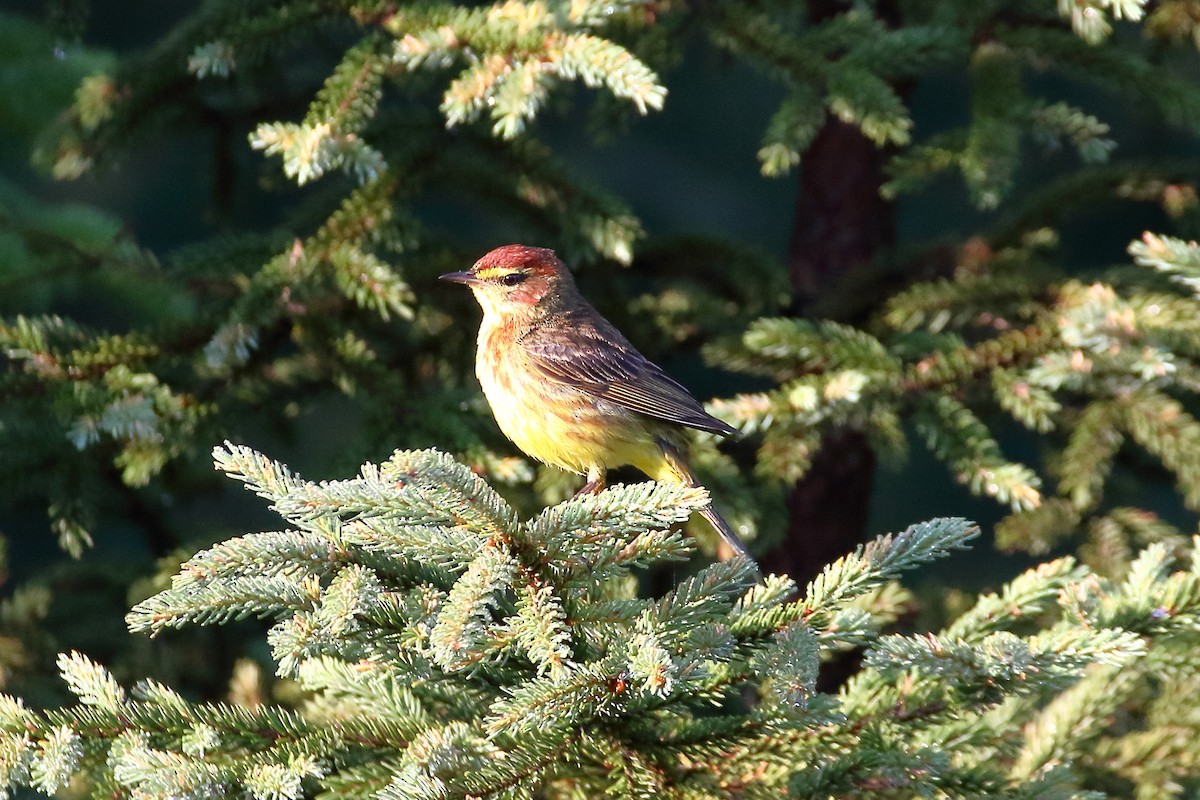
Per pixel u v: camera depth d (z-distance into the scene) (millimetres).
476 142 11914
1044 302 11562
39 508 12219
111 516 12875
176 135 12828
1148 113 11938
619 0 9875
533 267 11320
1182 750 8641
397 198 11586
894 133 10359
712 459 11188
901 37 10852
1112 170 12547
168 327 10961
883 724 6539
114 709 6535
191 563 6098
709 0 11211
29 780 6172
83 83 12250
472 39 9891
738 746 6480
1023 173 18141
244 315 10617
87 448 10930
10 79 14562
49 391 10414
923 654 6199
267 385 11453
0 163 15867
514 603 6609
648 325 12781
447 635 5570
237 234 12891
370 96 10078
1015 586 7637
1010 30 11430
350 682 7055
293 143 9523
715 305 12641
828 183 12953
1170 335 10234
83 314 16203
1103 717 8188
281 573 6285
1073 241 17984
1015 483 10102
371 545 6012
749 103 20219
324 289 11234
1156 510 17016
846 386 10117
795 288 13148
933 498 18828
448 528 6109
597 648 6387
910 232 19641
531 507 11477
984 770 6691
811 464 12555
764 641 6355
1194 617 6793
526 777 6148
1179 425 10758
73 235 13547
